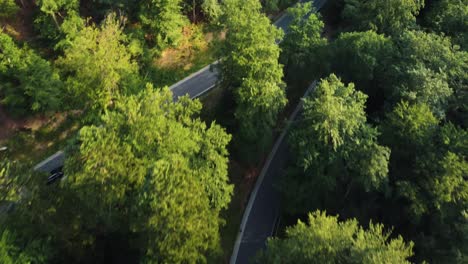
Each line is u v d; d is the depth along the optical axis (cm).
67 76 5612
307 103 4266
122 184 3198
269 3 7275
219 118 5519
